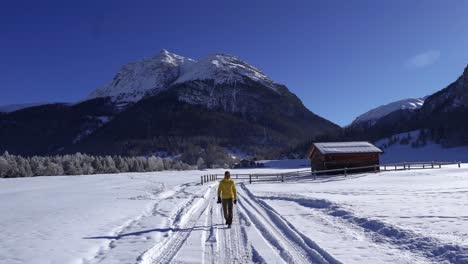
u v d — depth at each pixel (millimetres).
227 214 13414
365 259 8078
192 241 10547
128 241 10906
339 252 8688
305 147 181000
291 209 16641
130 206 20203
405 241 9305
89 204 22078
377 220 11688
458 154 114375
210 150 181250
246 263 8406
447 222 11148
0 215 18656
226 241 10586
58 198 27797
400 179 34688
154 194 28266
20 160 87875
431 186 25031
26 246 10664
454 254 7820
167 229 12594
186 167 136000
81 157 106625
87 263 8727
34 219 16453
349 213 13703
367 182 33375
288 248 9500
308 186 31969
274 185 35125
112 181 52094
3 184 51250
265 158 182500
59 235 12250
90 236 11898
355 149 50938
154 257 9172
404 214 12859
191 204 19766
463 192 19969
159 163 123438
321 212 15305
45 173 91250
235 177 55531
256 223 13461
